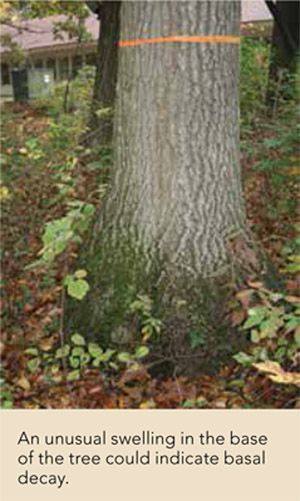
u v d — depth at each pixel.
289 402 3.16
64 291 4.00
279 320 2.93
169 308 3.63
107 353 3.35
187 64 3.54
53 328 4.05
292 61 8.45
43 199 5.54
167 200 3.68
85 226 3.45
